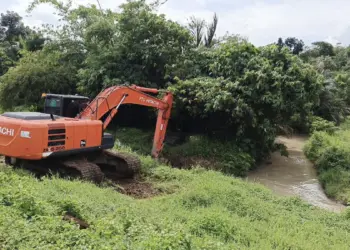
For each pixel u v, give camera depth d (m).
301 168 16.08
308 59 41.03
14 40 34.66
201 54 17.67
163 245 4.72
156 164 12.02
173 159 14.54
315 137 18.05
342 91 32.19
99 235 5.12
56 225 5.13
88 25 19.38
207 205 8.46
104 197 7.64
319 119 24.70
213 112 15.84
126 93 12.04
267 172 15.30
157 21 17.19
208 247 5.25
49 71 19.22
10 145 8.86
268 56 15.89
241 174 14.37
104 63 17.33
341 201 12.08
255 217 8.11
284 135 23.44
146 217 6.51
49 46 19.91
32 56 20.30
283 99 14.95
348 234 7.72
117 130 17.33
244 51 16.14
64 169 9.79
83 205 6.54
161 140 13.56
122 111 18.17
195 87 15.68
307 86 15.31
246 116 14.94
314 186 13.71
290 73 15.13
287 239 6.71
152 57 16.91
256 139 16.12
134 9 17.66
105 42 17.89
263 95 14.77
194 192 8.86
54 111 11.66
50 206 6.02
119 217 6.05
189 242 5.06
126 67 17.27
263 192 10.33
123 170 11.03
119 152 11.77
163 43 17.22
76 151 9.72
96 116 10.91
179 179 10.99
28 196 5.93
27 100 18.89
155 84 17.34
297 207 9.54
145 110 18.27
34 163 9.65
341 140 18.53
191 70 17.14
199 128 17.27
